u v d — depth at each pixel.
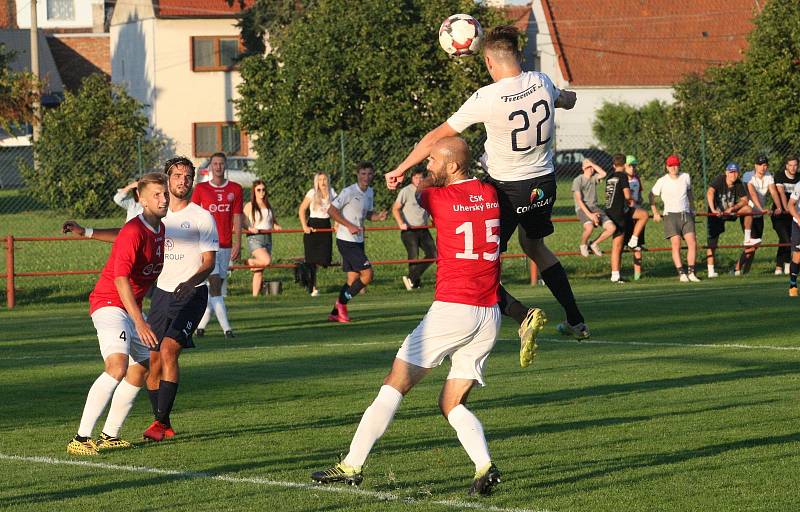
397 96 57.16
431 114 57.72
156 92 96.44
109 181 59.38
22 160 60.31
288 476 12.22
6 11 147.75
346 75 57.06
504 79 12.77
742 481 11.66
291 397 17.44
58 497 11.41
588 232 37.41
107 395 13.66
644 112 100.75
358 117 58.09
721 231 38.06
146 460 13.23
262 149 57.72
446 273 11.28
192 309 14.81
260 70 58.25
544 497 11.08
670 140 58.41
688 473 12.03
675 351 21.89
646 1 115.44
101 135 61.50
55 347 24.22
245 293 36.47
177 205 15.60
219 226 25.27
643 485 11.53
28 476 12.40
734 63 62.59
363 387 18.25
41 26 148.25
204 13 95.62
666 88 109.69
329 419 15.61
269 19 81.81
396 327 26.69
